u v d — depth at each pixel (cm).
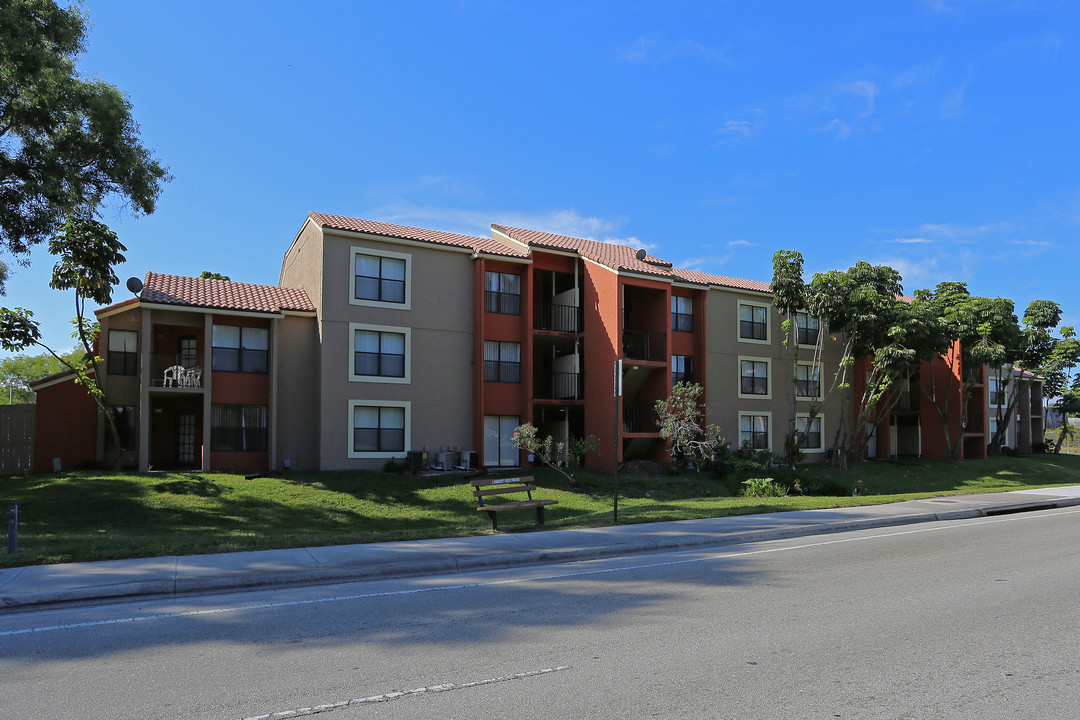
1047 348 4409
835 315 3269
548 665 582
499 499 1480
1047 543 1284
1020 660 593
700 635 671
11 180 1986
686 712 479
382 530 1738
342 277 2548
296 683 543
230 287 2639
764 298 3416
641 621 726
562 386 2992
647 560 1124
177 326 2605
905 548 1229
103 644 658
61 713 487
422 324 2678
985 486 3158
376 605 807
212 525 1772
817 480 2805
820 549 1223
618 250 3234
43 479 2203
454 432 2706
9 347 2359
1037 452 4962
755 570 1021
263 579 928
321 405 2481
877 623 715
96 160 2073
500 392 2822
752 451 3081
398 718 472
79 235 2180
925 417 4034
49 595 820
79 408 2512
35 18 1906
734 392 3269
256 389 2522
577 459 2691
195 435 2669
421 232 2822
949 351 3969
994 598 829
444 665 584
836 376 3447
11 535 1055
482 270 2775
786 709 484
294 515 1930
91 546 1126
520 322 2872
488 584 930
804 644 639
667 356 2886
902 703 495
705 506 1833
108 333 2527
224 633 692
